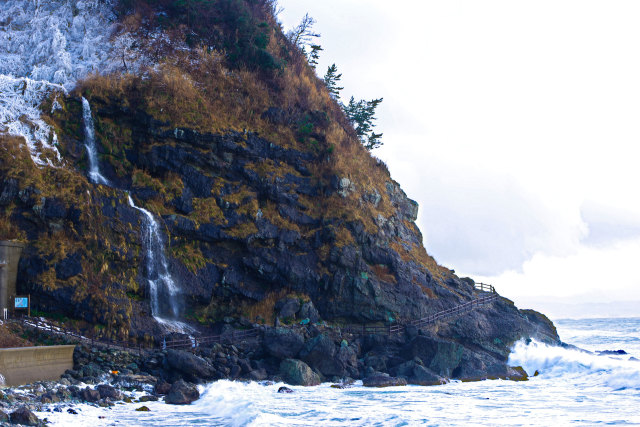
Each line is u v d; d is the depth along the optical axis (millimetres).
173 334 38062
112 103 49375
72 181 40312
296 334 39094
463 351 43844
